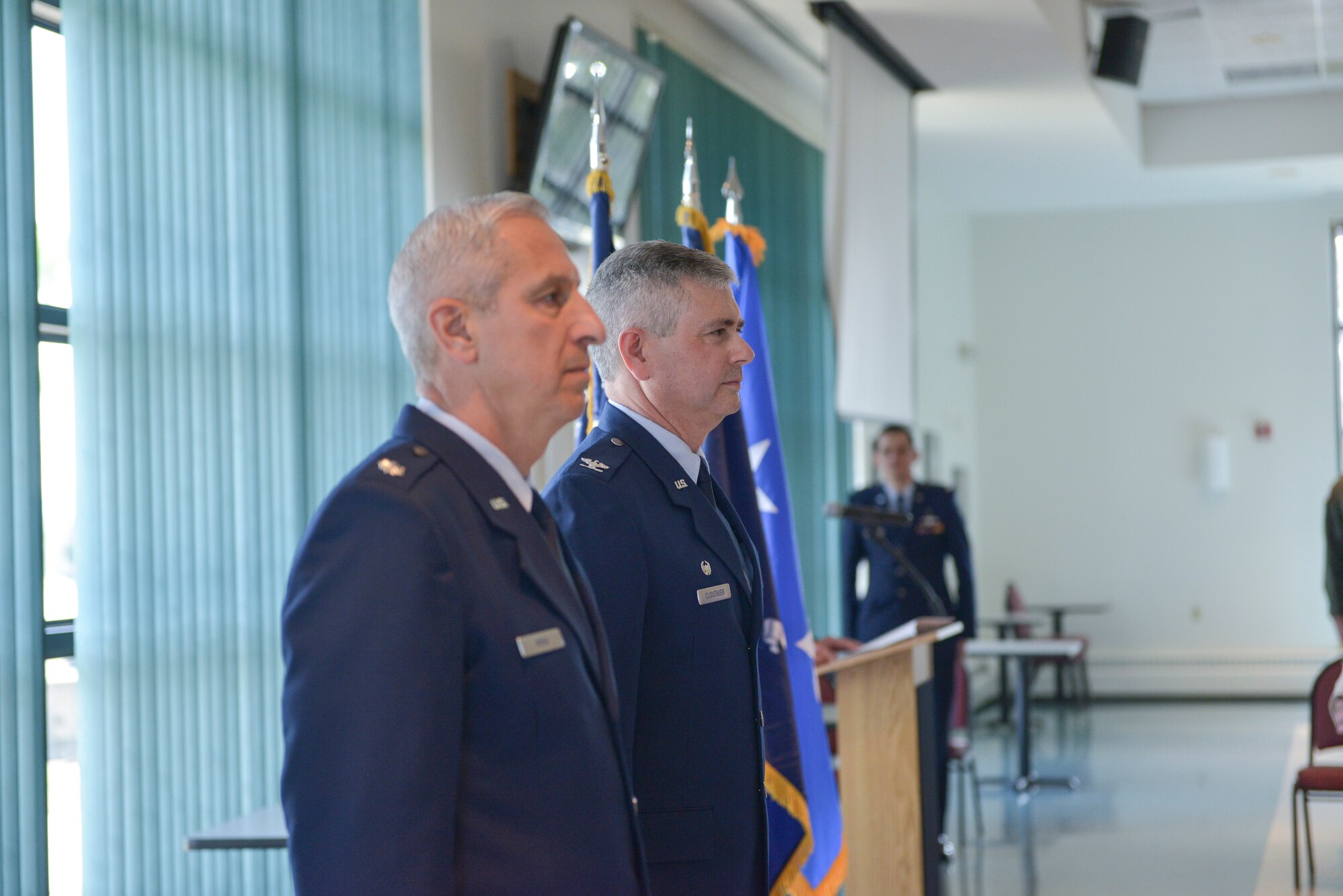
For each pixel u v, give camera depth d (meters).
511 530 1.28
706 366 1.82
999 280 10.83
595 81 2.63
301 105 3.35
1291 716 9.20
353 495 1.19
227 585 2.97
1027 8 5.96
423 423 1.29
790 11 6.00
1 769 2.41
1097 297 10.64
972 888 4.83
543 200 4.31
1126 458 10.54
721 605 1.76
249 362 3.09
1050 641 6.98
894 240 6.66
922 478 9.55
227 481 3.00
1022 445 10.76
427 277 1.31
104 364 2.73
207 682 2.90
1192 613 10.34
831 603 7.60
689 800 1.70
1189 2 7.09
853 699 3.28
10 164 2.51
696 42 6.03
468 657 1.22
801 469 7.19
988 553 10.78
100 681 2.66
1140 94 8.98
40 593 2.50
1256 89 8.91
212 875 2.86
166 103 2.91
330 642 1.14
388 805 1.11
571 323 1.33
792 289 7.17
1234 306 10.35
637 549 1.69
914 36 6.35
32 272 2.53
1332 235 10.18
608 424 1.85
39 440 2.52
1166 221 10.51
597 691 1.35
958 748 5.51
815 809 2.77
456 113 4.06
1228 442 10.30
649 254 1.85
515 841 1.21
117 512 2.73
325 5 3.46
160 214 2.88
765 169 6.81
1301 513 10.15
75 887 2.60
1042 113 7.76
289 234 3.26
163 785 2.77
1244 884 4.82
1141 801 6.40
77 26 2.71
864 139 6.29
